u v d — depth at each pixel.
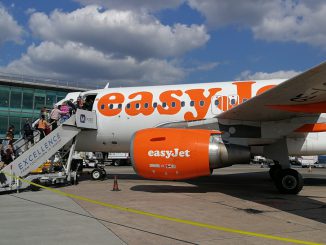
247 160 11.17
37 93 46.47
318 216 7.88
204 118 13.04
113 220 7.31
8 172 11.35
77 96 15.70
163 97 13.80
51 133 12.77
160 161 10.98
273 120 11.72
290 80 8.46
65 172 13.45
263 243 5.70
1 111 44.00
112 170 26.88
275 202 9.74
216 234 6.25
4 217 7.60
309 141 12.21
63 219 7.40
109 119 14.38
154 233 6.28
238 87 13.15
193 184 14.27
